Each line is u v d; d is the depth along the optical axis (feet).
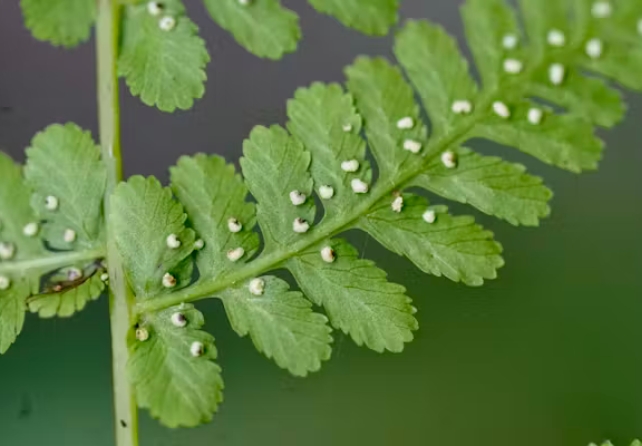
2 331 0.39
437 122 0.39
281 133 0.38
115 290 0.39
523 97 0.38
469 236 0.38
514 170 0.38
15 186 0.39
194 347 0.38
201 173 0.39
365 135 0.39
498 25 0.38
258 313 0.38
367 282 0.38
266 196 0.39
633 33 0.38
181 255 0.38
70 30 0.39
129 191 0.38
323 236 0.39
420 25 0.39
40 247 0.39
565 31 0.38
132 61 0.39
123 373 0.39
